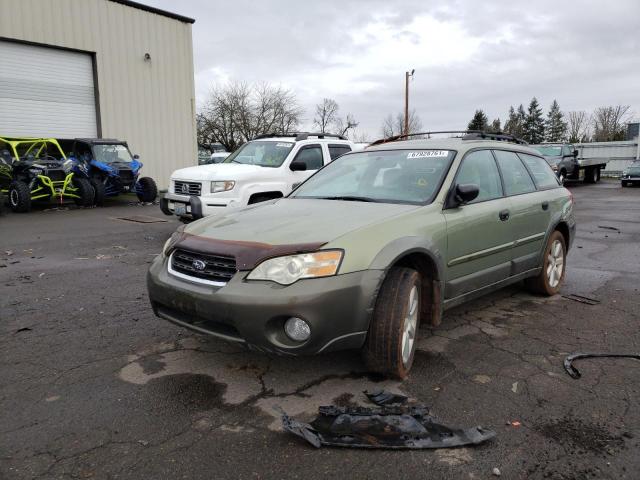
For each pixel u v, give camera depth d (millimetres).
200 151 38062
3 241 8852
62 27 17172
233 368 3543
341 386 3281
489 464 2471
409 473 2404
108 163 14953
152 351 3840
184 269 3367
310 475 2391
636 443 2648
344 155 5074
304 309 2896
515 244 4625
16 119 16594
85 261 7160
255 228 3410
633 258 7609
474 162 4426
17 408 2988
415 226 3531
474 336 4211
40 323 4461
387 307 3205
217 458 2520
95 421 2852
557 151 25953
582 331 4344
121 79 18922
